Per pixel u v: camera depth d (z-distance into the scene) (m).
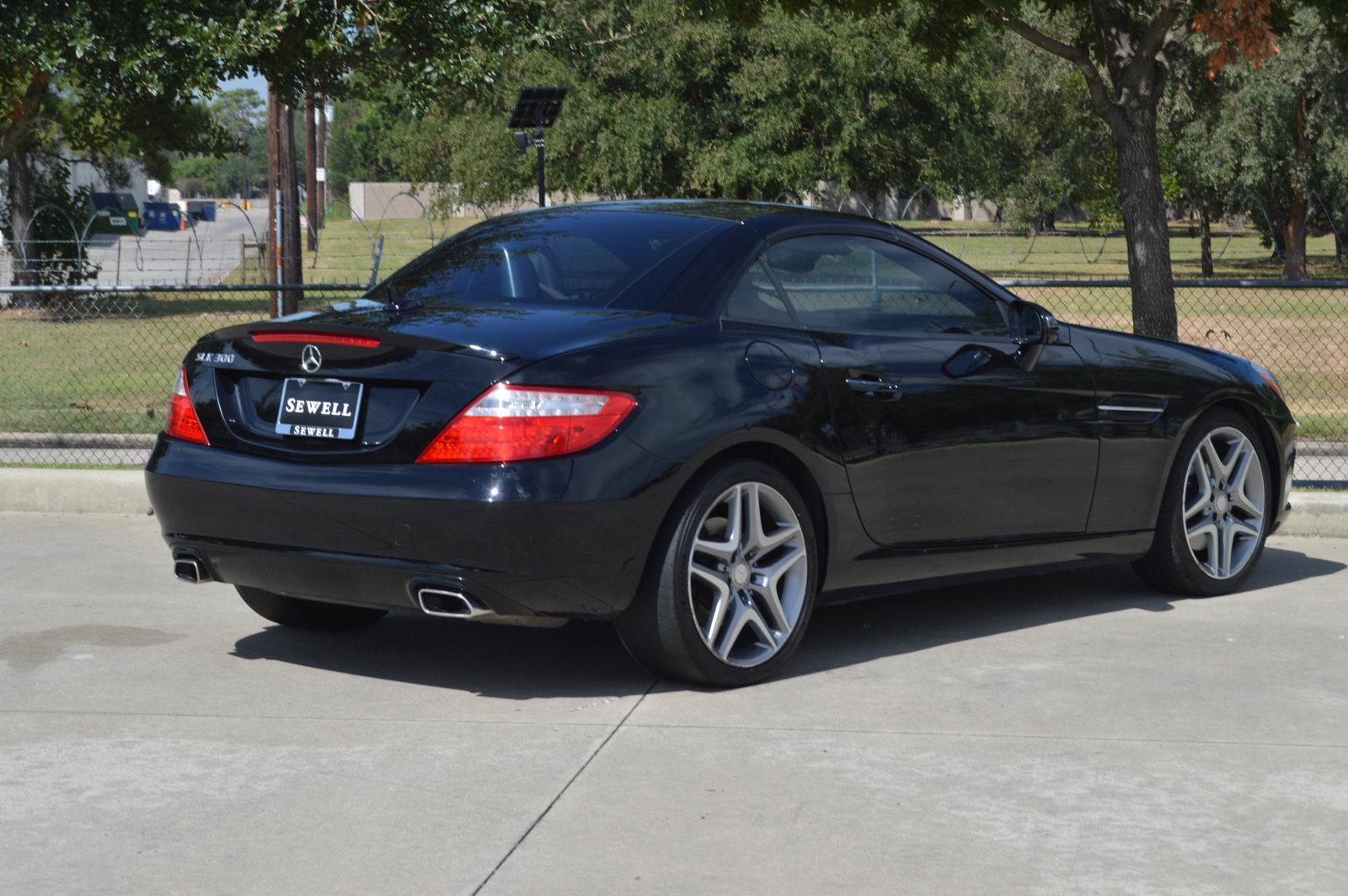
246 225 94.06
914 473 5.33
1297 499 8.01
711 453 4.72
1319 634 5.82
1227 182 41.53
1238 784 4.04
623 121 36.66
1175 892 3.31
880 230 5.56
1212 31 9.55
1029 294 30.88
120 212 28.66
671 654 4.80
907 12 36.56
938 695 4.91
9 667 5.23
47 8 16.86
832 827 3.70
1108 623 5.98
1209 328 22.30
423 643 5.62
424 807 3.84
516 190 38.88
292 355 4.77
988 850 3.56
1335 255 55.97
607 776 4.08
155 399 13.12
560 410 4.48
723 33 36.12
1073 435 5.84
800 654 5.45
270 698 4.86
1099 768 4.16
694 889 3.32
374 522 4.54
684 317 4.90
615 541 4.56
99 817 3.77
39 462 9.77
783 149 37.47
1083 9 12.17
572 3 36.44
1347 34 11.96
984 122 41.06
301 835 3.64
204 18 16.75
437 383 4.53
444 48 17.73
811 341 5.12
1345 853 3.55
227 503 4.82
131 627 5.84
